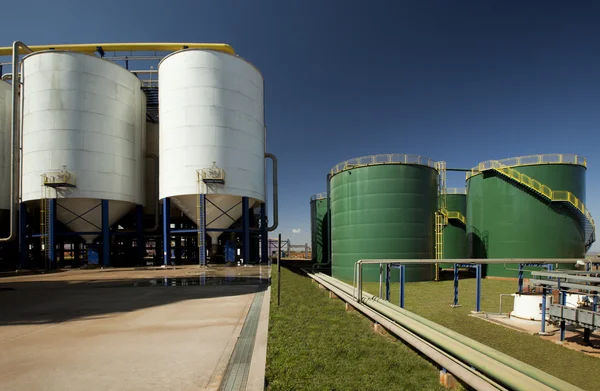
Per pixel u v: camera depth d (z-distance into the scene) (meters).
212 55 38.53
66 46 47.78
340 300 15.14
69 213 37.03
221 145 37.84
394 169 24.92
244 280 22.66
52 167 35.53
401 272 13.52
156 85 45.66
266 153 49.06
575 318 8.76
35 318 11.29
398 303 15.32
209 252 44.78
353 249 25.62
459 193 41.47
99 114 37.72
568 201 25.86
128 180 40.19
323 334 9.10
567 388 4.51
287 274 27.31
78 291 18.00
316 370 6.52
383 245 24.53
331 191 29.42
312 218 53.09
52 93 36.16
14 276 28.83
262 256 43.38
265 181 44.94
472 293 18.58
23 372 6.41
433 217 26.03
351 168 26.30
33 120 36.22
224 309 12.38
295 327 9.81
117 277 25.61
